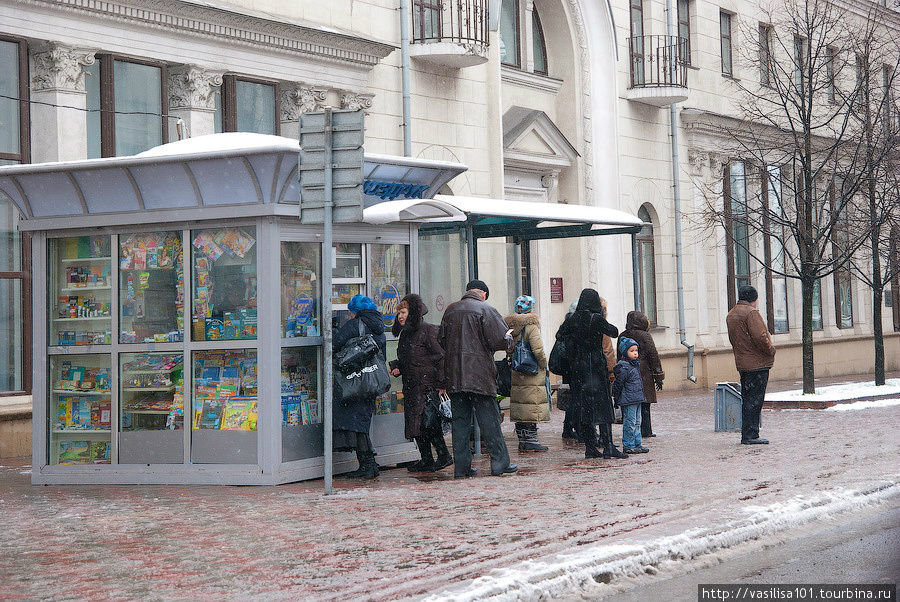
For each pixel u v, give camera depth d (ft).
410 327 40.06
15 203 40.32
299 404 38.81
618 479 37.27
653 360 51.42
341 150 35.32
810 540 28.07
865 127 76.59
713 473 38.37
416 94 69.46
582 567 23.54
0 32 46.96
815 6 77.46
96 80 51.52
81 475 39.40
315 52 61.36
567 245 84.12
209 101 55.98
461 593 21.12
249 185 37.17
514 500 32.96
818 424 56.54
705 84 98.58
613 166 87.45
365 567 23.77
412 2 69.46
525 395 45.55
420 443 41.47
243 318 37.91
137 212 38.75
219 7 54.95
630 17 90.48
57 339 40.32
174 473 38.47
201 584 22.45
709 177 98.89
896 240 80.23
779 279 108.06
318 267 39.52
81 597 21.53
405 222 43.04
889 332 126.72
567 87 85.51
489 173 75.05
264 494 35.32
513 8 82.17
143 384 39.19
